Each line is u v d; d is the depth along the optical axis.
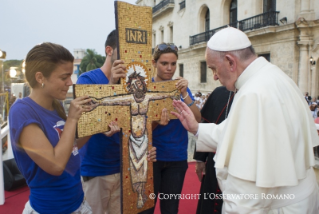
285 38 12.71
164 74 2.36
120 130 1.83
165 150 2.32
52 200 1.46
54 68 1.35
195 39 19.97
